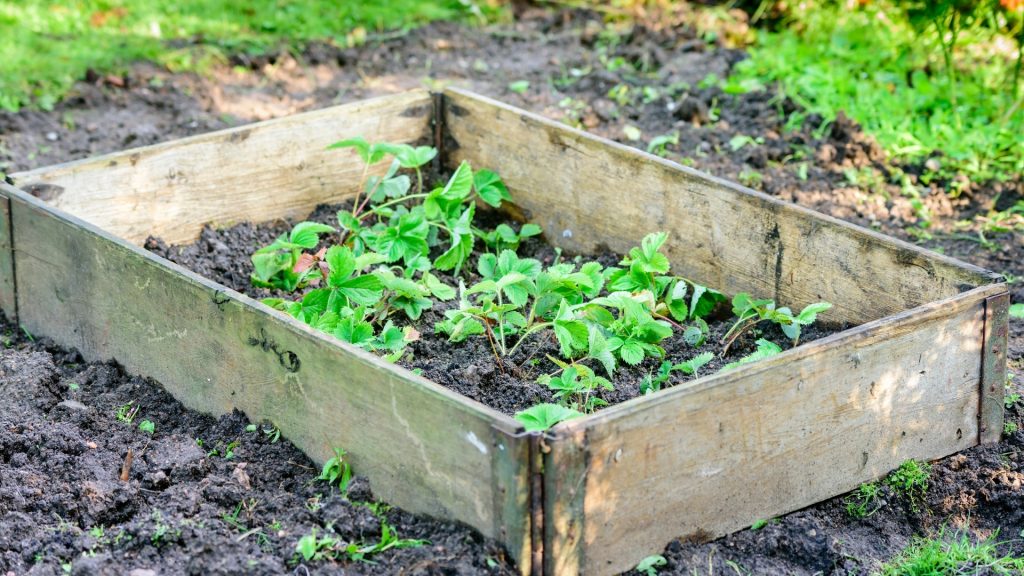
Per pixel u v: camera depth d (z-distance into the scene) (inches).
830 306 134.7
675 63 189.2
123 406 134.1
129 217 149.5
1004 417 134.2
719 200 143.2
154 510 123.3
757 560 122.8
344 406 124.6
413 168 161.8
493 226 158.9
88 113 178.1
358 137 156.4
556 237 155.4
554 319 134.9
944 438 130.3
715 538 123.4
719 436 121.7
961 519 127.7
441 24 202.8
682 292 140.4
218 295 129.2
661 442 119.8
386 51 194.9
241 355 129.3
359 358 122.8
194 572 119.5
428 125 161.8
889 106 176.6
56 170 145.3
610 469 118.6
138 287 134.3
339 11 203.6
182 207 151.9
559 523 117.6
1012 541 126.2
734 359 137.6
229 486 125.2
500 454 117.3
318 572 119.6
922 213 161.6
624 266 149.8
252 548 120.9
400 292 140.6
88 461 128.5
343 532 122.2
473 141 159.9
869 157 169.6
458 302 144.5
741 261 143.1
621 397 131.6
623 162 148.6
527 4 209.8
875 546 125.3
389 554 120.9
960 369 129.5
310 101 182.9
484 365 133.9
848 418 126.1
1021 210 162.7
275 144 154.9
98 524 124.3
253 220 155.6
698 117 176.2
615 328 136.6
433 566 119.0
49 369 137.0
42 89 181.0
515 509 117.4
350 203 159.9
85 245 137.1
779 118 174.9
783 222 139.8
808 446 125.1
